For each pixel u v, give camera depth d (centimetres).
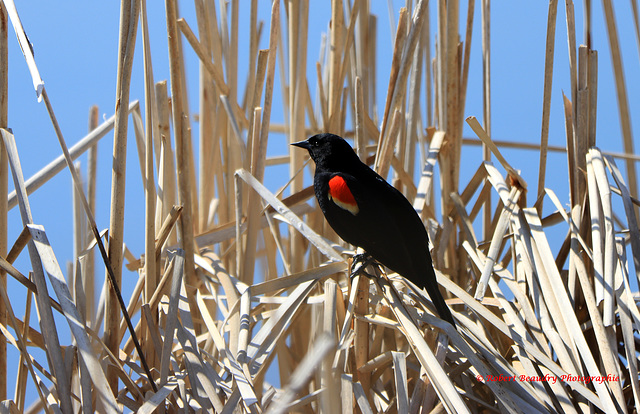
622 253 650
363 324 633
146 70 675
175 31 708
